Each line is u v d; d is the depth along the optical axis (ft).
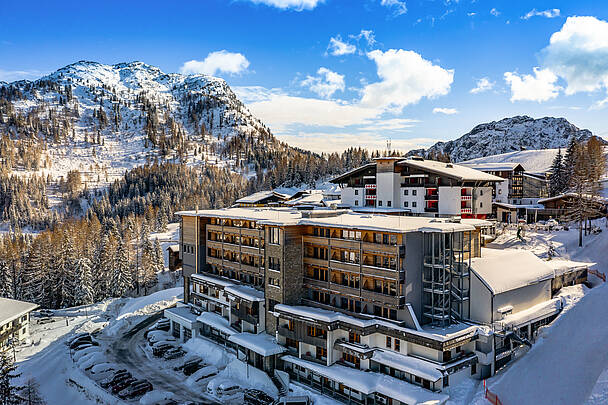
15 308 276.82
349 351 168.35
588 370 132.57
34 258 365.61
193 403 174.81
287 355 187.62
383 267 169.17
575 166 448.24
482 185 338.95
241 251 232.73
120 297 384.27
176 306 296.30
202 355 224.33
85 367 217.77
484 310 168.55
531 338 179.32
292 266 197.47
